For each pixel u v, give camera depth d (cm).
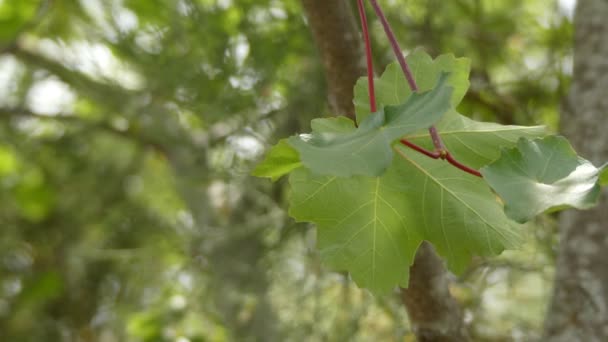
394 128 68
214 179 212
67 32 257
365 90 80
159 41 202
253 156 203
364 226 79
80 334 308
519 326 197
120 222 300
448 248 79
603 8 154
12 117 312
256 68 187
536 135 78
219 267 225
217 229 233
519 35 214
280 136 194
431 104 68
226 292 223
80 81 247
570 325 138
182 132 252
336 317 203
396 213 79
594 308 137
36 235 322
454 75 79
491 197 78
